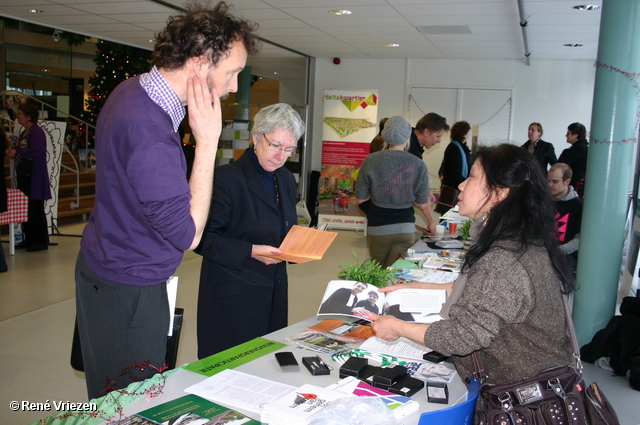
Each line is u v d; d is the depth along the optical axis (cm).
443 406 138
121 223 135
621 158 297
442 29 634
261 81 1355
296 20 613
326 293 207
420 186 356
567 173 356
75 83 969
